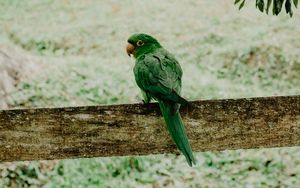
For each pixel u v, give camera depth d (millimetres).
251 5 26297
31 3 27859
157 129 4551
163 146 4555
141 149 4559
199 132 4555
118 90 16812
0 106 14914
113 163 13297
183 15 25906
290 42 21594
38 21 25594
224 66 20219
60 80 16859
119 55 21531
